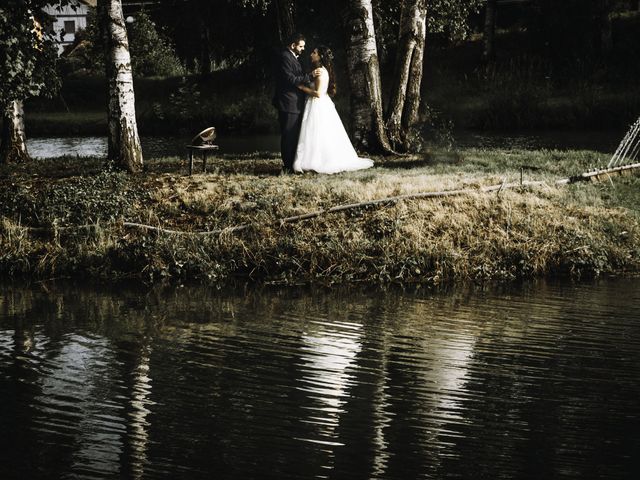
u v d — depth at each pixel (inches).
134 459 263.6
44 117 1453.0
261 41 1427.2
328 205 531.5
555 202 554.6
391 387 325.4
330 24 1279.5
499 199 545.3
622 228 531.8
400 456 267.1
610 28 1423.5
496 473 256.1
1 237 522.0
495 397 315.6
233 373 340.2
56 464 260.5
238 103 1355.8
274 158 716.7
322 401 310.8
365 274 492.1
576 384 329.1
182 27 1594.5
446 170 624.4
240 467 259.0
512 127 1152.2
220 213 533.0
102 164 636.7
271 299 454.3
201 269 494.6
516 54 1502.2
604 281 486.9
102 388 323.3
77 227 526.9
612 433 285.0
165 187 563.8
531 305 438.6
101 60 1820.9
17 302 449.7
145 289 476.4
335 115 618.5
